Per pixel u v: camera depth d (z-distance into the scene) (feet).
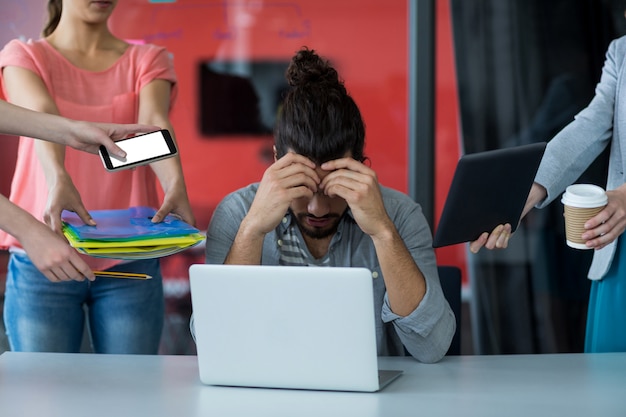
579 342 11.97
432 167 11.48
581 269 11.90
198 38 11.18
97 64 9.04
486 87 11.39
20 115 6.96
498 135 11.50
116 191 9.08
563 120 11.46
